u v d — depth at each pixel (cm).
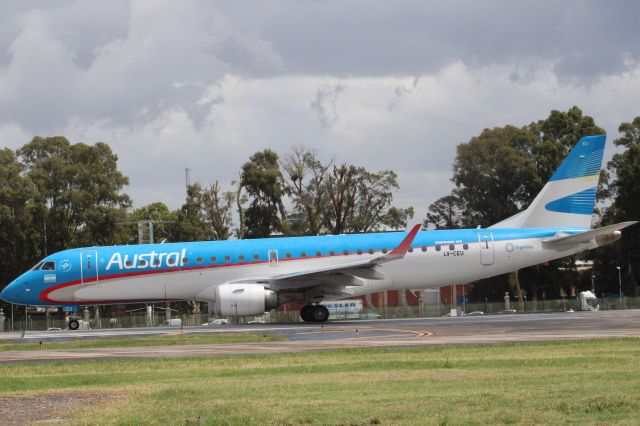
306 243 5641
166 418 1722
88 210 9600
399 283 5681
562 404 1712
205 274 5528
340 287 5550
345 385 2167
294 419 1664
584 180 5872
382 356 2972
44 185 9619
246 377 2455
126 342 4088
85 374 2683
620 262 9725
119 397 2059
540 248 5781
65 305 5588
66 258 5503
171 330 5156
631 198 9406
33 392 2212
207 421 1675
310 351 3244
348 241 5672
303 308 5666
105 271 5484
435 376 2316
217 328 5122
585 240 5781
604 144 5872
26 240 9456
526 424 1557
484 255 5712
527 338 3641
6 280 9506
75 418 1762
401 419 1636
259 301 5353
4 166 9450
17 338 4822
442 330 4372
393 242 5678
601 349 3005
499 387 2027
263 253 5575
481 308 7500
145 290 5522
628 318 5047
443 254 5678
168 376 2547
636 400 1734
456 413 1677
